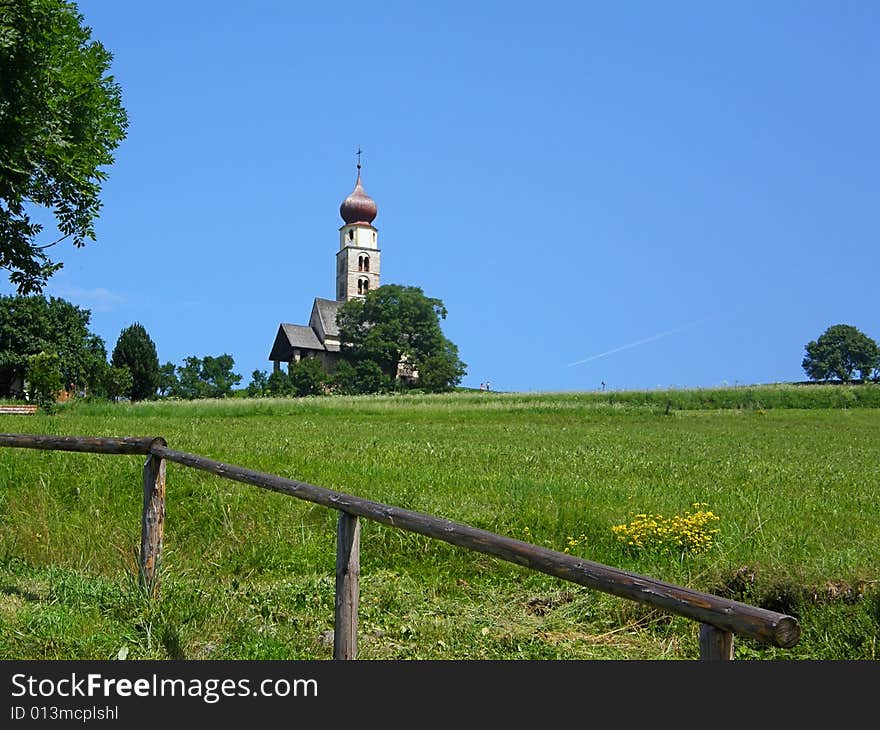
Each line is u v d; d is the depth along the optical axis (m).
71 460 13.84
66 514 10.91
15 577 8.08
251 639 6.61
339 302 146.88
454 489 14.25
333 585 8.48
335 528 10.98
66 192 19.94
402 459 18.70
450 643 6.91
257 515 11.37
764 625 3.08
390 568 9.70
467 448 23.62
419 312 129.88
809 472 20.08
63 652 6.17
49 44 17.89
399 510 5.05
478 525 11.59
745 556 9.70
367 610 7.66
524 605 8.22
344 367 124.62
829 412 50.81
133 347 104.25
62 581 7.62
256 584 8.68
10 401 50.56
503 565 9.61
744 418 46.34
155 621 6.69
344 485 14.05
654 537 10.62
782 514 13.12
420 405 50.59
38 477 12.82
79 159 19.42
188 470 13.66
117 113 20.38
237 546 10.23
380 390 120.56
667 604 3.46
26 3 17.14
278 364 144.25
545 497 13.57
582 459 21.08
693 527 10.61
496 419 44.72
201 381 125.50
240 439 22.70
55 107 18.31
